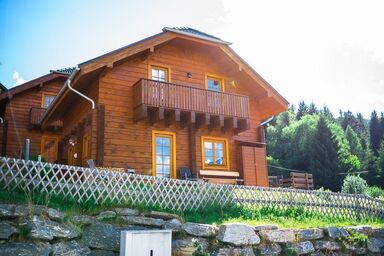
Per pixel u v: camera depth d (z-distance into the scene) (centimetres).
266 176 1677
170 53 1622
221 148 1648
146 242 699
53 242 697
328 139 5206
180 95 1462
